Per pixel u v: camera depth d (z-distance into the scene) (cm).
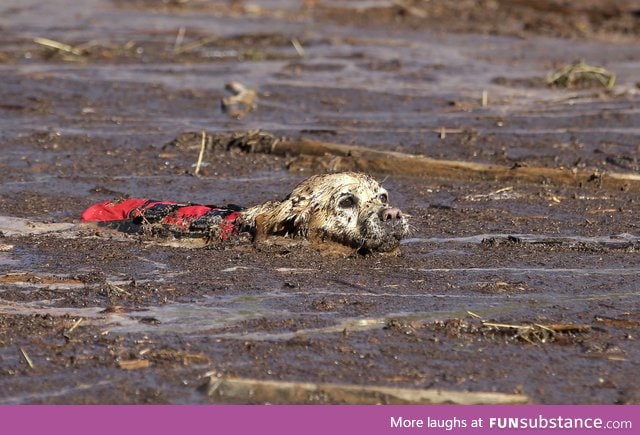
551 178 2767
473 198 2616
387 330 1741
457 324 1761
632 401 1526
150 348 1656
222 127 3397
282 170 2880
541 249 2220
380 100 3825
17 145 3084
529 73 4344
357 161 2864
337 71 4325
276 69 4341
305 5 5966
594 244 2267
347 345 1678
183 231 2219
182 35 5075
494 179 2784
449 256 2162
